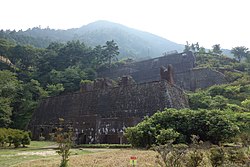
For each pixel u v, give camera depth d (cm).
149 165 1230
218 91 4428
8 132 2764
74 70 6956
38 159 1602
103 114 3759
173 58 6881
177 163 867
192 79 5941
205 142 2034
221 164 941
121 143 3038
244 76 5403
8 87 5344
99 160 1471
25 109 5481
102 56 8262
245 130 2589
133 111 3462
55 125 4284
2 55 8494
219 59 7931
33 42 13725
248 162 952
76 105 4269
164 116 2378
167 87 3412
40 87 6262
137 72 7000
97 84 5188
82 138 3359
